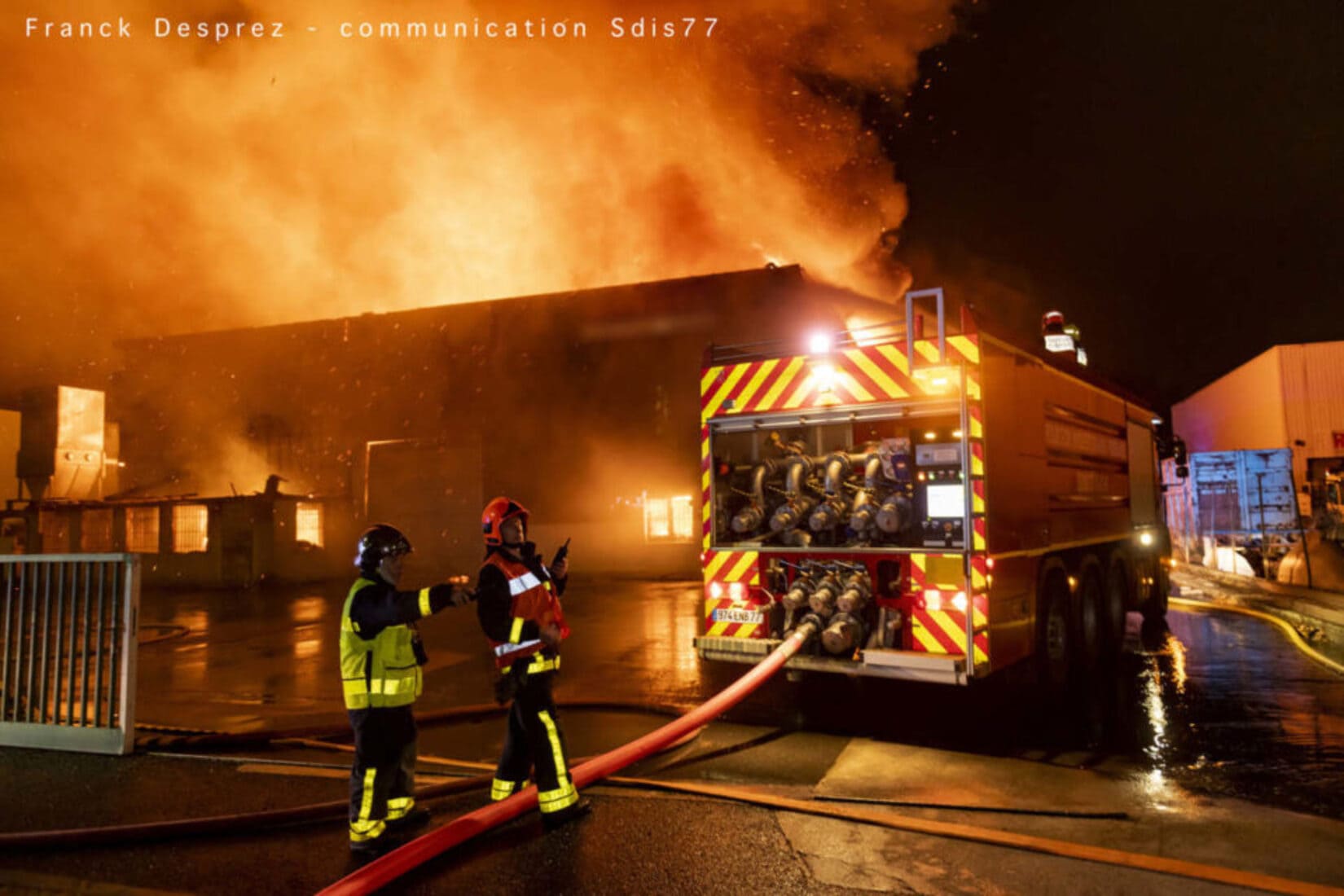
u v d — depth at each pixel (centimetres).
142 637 1159
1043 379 669
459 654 963
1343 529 1592
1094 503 783
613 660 893
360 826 360
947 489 551
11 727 546
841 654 586
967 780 459
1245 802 420
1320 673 762
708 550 647
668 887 327
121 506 2169
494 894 323
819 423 620
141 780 470
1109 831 380
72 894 333
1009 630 575
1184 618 1152
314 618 1386
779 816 398
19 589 562
